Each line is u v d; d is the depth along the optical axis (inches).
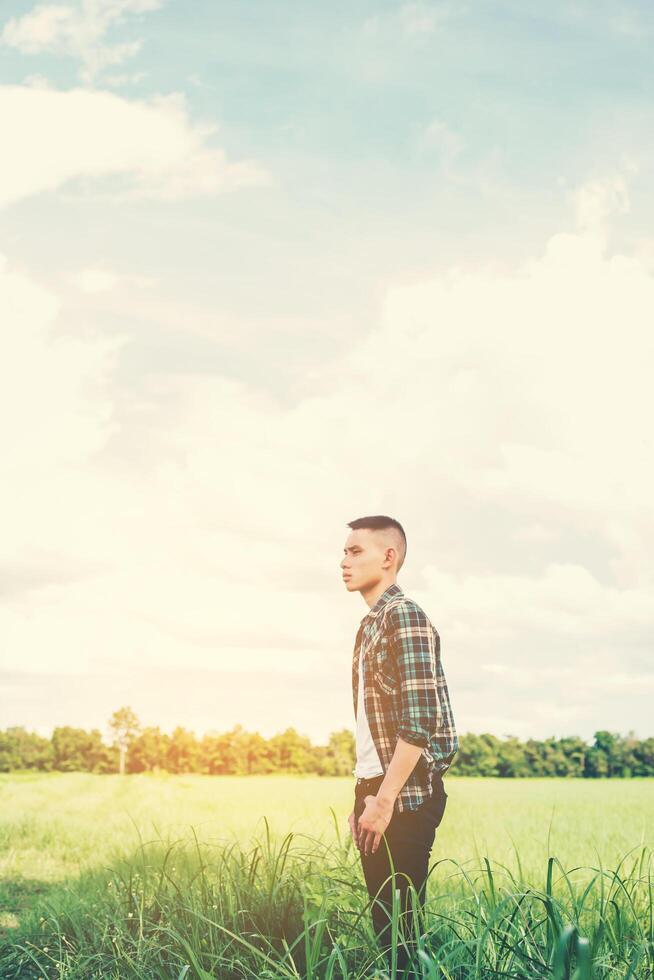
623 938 139.3
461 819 562.9
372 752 150.6
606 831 445.7
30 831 447.2
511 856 298.5
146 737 2647.6
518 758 2091.5
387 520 161.9
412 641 147.1
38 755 2635.3
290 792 1101.7
